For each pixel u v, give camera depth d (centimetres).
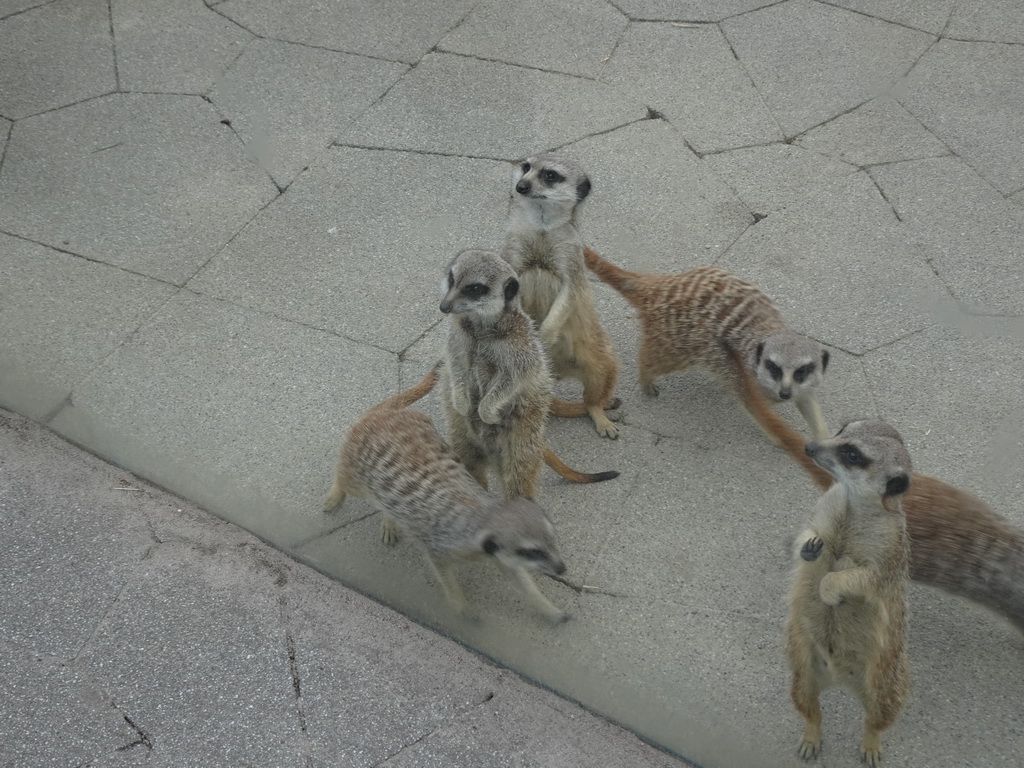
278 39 227
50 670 149
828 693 151
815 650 144
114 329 183
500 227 196
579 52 224
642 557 161
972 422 171
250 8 233
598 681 151
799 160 204
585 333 170
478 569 160
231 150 208
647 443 172
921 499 149
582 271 171
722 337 169
